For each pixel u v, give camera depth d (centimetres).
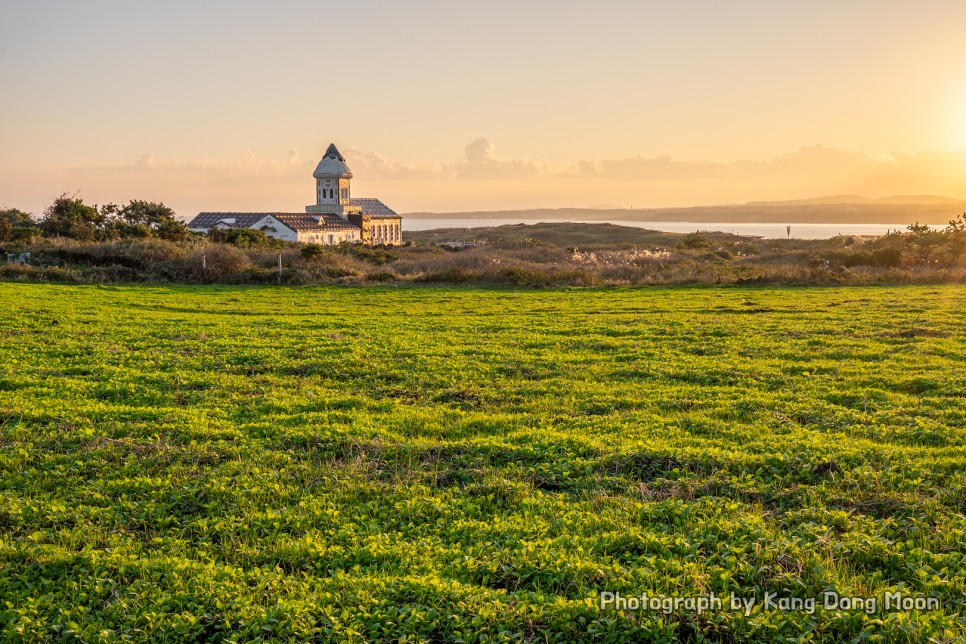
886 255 6153
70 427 1521
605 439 1430
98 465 1309
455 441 1451
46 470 1289
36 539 1018
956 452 1312
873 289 4534
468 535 1043
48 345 2478
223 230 8894
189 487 1207
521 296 4472
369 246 10225
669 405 1705
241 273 5325
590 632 796
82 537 1035
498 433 1511
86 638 796
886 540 984
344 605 855
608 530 1045
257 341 2609
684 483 1200
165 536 1047
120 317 3303
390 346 2511
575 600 846
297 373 2119
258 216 11781
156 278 5253
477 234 17825
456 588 870
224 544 1013
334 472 1280
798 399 1736
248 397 1800
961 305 3547
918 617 799
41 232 7281
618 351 2423
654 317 3312
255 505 1148
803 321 3098
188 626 812
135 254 5825
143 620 828
